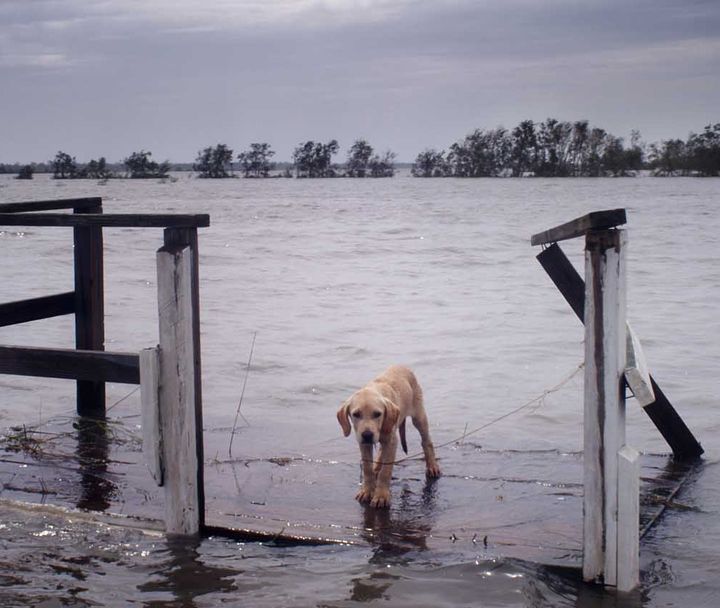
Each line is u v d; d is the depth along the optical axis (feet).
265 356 36.96
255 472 22.95
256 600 15.57
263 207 157.69
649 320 44.34
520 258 75.05
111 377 18.12
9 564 17.06
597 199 186.80
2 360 18.53
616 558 15.88
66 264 67.51
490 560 16.98
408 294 55.01
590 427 15.79
